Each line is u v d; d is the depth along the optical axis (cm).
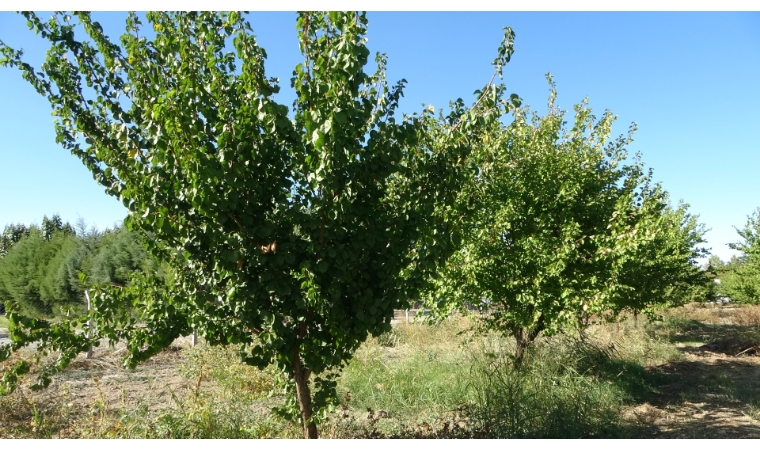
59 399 695
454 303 723
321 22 327
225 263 316
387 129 340
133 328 345
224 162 296
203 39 336
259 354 336
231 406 611
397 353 1064
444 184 351
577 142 802
